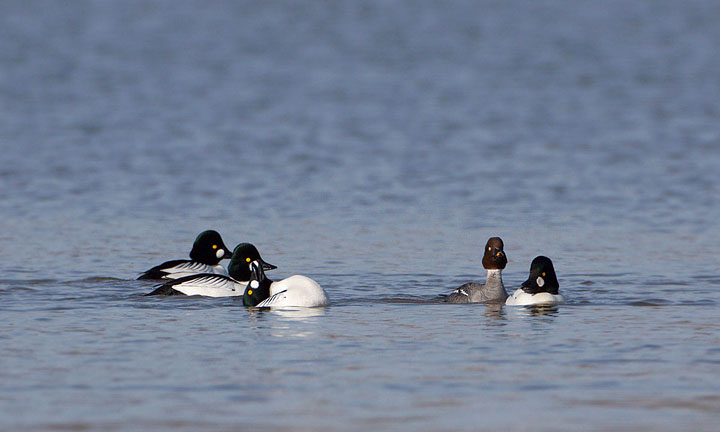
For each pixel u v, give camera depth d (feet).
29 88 235.81
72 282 69.67
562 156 141.49
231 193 112.16
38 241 85.76
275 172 127.95
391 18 420.36
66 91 231.30
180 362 46.39
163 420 37.99
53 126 175.63
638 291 66.13
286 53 317.22
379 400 40.47
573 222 95.04
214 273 69.41
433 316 57.77
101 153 144.56
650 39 345.31
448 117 188.55
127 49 326.44
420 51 318.65
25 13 435.12
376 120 185.16
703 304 61.36
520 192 112.78
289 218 97.35
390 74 265.13
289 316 57.77
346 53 314.76
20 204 104.42
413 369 45.19
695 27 377.50
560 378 43.62
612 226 92.99
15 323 55.42
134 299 63.52
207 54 315.17
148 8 457.27
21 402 40.11
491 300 62.69
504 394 41.24
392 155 143.54
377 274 73.36
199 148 150.41
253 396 41.01
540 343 50.34
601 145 151.94
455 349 49.06
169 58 304.91
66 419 38.09
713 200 106.22
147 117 189.78
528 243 85.56
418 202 106.52
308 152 146.61
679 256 79.20
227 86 243.40
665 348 49.08
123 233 89.97
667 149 146.82
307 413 38.83
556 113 192.65
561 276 72.13
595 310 59.52
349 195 110.93
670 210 101.09
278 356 47.65
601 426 37.42
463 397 40.83
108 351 48.55
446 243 85.46
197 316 57.82
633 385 42.47
